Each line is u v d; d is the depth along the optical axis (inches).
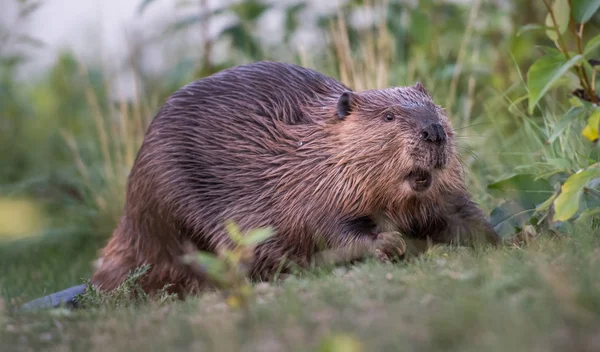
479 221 327.6
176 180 341.7
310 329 201.8
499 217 333.1
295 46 533.6
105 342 221.6
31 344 232.4
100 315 256.7
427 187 317.4
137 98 511.2
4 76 671.1
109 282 364.8
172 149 344.8
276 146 336.8
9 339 237.5
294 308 216.2
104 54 581.0
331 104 339.0
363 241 316.5
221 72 360.5
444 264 259.4
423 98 330.6
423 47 501.0
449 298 213.3
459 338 179.9
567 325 180.2
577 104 315.0
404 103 322.7
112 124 541.6
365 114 323.9
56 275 427.5
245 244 238.4
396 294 225.5
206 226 338.3
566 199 276.1
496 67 495.5
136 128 513.0
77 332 238.2
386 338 184.4
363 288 234.5
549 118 379.2
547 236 303.6
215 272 237.6
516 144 416.5
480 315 187.8
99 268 371.6
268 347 191.0
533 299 204.7
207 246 339.3
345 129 324.8
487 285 219.1
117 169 512.1
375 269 260.8
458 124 447.8
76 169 553.0
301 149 332.5
